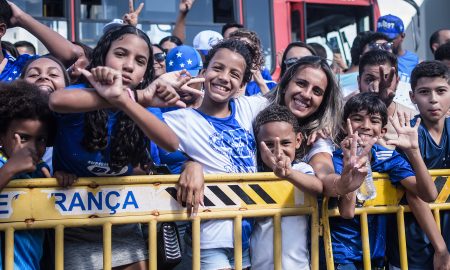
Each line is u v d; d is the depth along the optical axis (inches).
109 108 106.9
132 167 113.5
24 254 107.3
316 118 136.5
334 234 129.9
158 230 114.2
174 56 177.3
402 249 133.3
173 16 307.4
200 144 124.6
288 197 122.4
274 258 121.0
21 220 105.4
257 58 160.9
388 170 133.1
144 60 111.3
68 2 294.4
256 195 120.0
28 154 103.0
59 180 107.4
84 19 296.2
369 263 128.3
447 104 142.9
